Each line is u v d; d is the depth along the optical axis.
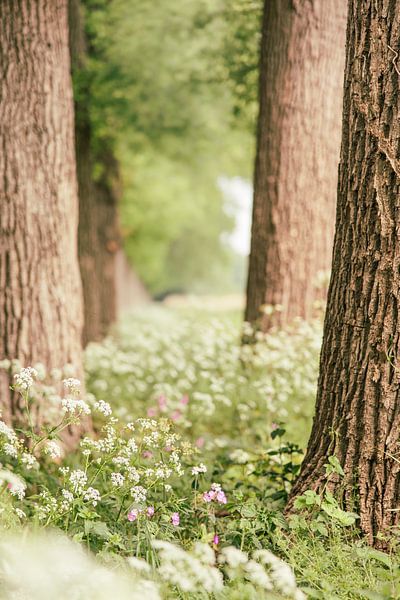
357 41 4.94
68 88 7.64
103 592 3.75
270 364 8.75
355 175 4.93
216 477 5.98
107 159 16.81
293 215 8.93
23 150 7.29
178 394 8.28
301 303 8.98
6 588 3.78
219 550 4.86
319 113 8.85
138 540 4.44
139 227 29.11
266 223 9.05
